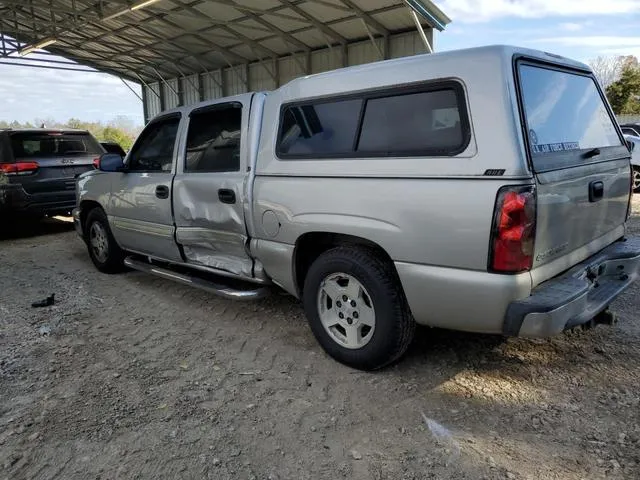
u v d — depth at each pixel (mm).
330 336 3285
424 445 2455
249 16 14219
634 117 21828
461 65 2578
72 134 8172
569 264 2846
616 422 2564
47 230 8562
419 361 3273
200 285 4098
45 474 2318
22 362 3416
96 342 3734
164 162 4406
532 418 2635
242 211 3625
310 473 2289
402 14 12555
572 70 3211
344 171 2975
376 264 2943
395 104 2822
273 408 2811
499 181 2400
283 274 3473
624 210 3535
